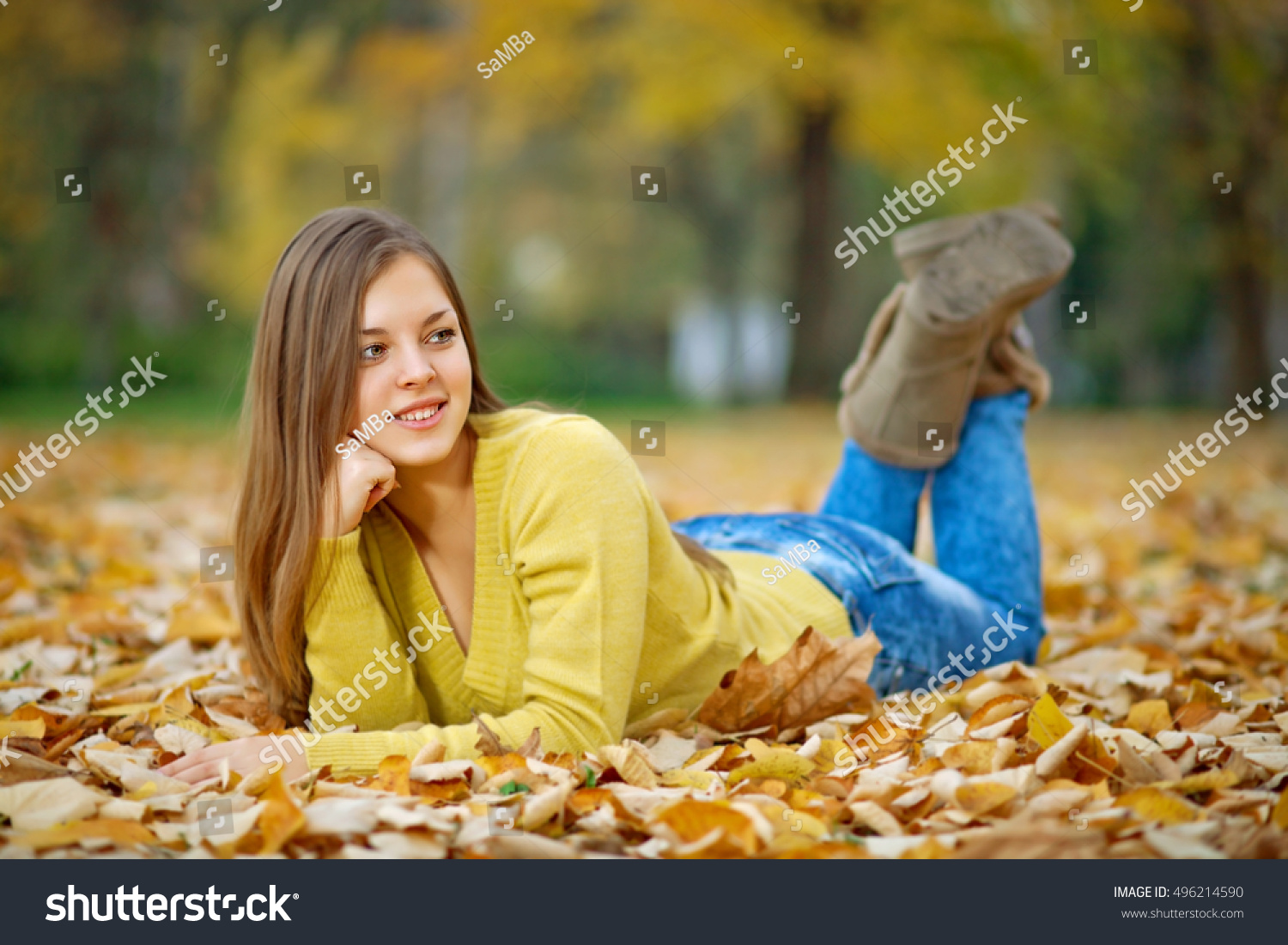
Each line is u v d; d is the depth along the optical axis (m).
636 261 37.28
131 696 4.31
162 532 9.09
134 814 2.89
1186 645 5.09
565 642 3.37
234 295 27.48
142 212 27.00
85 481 12.05
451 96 28.92
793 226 27.20
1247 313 22.78
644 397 31.00
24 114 26.00
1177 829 2.70
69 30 25.75
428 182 31.03
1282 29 19.47
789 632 4.05
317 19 28.59
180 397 23.48
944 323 4.57
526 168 34.88
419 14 29.17
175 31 27.14
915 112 20.22
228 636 5.38
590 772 3.10
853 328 31.72
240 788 3.07
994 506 4.70
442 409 3.42
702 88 22.86
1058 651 5.14
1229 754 3.30
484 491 3.54
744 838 2.65
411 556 3.69
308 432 3.41
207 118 27.86
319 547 3.45
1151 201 24.84
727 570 4.01
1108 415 24.97
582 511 3.41
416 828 2.71
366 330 3.36
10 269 25.67
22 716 3.77
